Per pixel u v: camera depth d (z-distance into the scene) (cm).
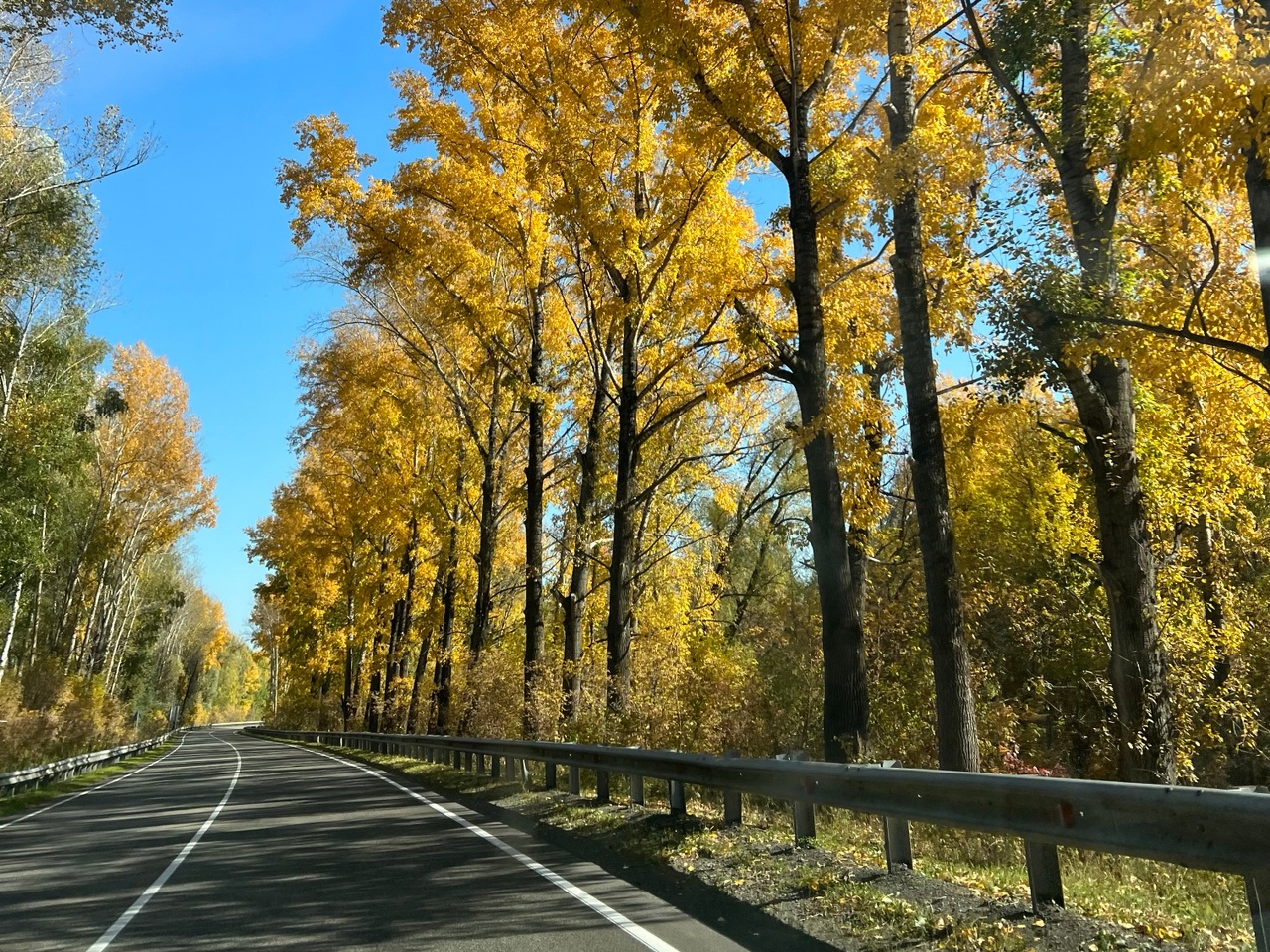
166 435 5059
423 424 3120
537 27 1877
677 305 1880
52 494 3775
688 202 1784
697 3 1362
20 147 2748
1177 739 1478
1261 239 941
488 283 2264
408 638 4356
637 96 1830
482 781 1761
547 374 2480
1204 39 921
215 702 15388
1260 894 422
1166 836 463
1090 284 1204
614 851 945
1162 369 1270
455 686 2923
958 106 1545
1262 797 405
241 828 1273
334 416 3266
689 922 645
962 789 603
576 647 2205
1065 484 1948
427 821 1255
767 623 2480
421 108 2103
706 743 1703
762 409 2736
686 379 2162
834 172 1377
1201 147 914
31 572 4244
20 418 3381
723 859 834
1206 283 1180
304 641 6438
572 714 2052
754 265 1797
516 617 3975
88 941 658
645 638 2592
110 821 1470
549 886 784
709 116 1334
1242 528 1872
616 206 1786
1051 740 2036
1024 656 2047
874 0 1207
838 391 1279
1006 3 1328
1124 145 1019
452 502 3155
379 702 4559
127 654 7725
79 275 3102
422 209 2170
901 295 1229
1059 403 1842
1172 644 1575
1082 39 1295
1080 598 1944
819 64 1353
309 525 4391
